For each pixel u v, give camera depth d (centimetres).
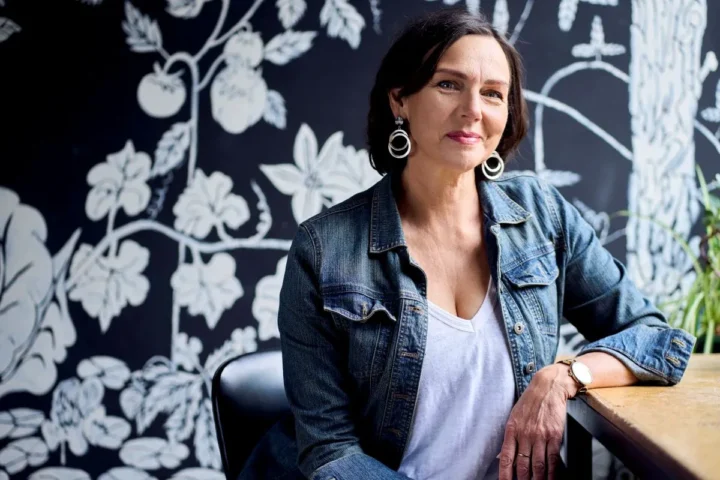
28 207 273
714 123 272
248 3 272
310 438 140
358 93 273
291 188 275
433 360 139
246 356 163
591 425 131
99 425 276
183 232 274
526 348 141
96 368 275
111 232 274
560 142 271
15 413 274
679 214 272
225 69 273
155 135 273
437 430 141
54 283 274
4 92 272
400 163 155
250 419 158
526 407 131
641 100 271
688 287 272
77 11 272
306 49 273
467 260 146
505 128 153
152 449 276
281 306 148
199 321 276
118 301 275
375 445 144
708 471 88
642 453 107
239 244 275
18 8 271
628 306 150
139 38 272
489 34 140
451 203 146
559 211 155
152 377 276
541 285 146
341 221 148
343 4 272
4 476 274
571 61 271
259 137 274
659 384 137
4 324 273
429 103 138
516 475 137
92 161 273
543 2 270
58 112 273
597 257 153
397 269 142
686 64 272
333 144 274
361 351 141
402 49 142
